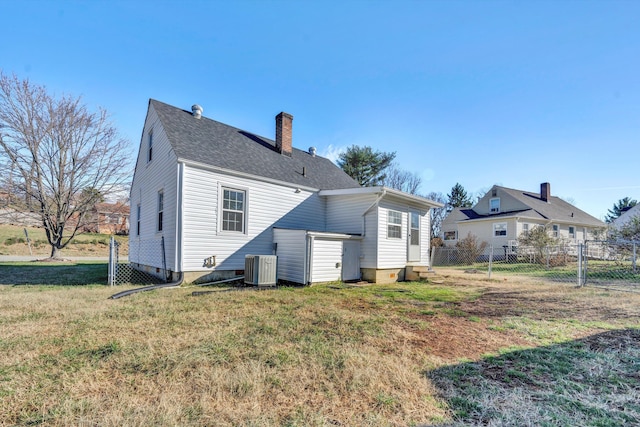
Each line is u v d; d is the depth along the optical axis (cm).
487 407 235
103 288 773
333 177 1409
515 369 309
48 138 1766
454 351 358
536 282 1066
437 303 652
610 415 226
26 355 323
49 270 1232
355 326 450
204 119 1179
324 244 952
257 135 1365
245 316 499
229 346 354
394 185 3409
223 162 955
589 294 784
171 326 434
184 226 852
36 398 239
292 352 339
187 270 855
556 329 453
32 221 1848
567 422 216
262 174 1034
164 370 289
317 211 1200
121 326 431
